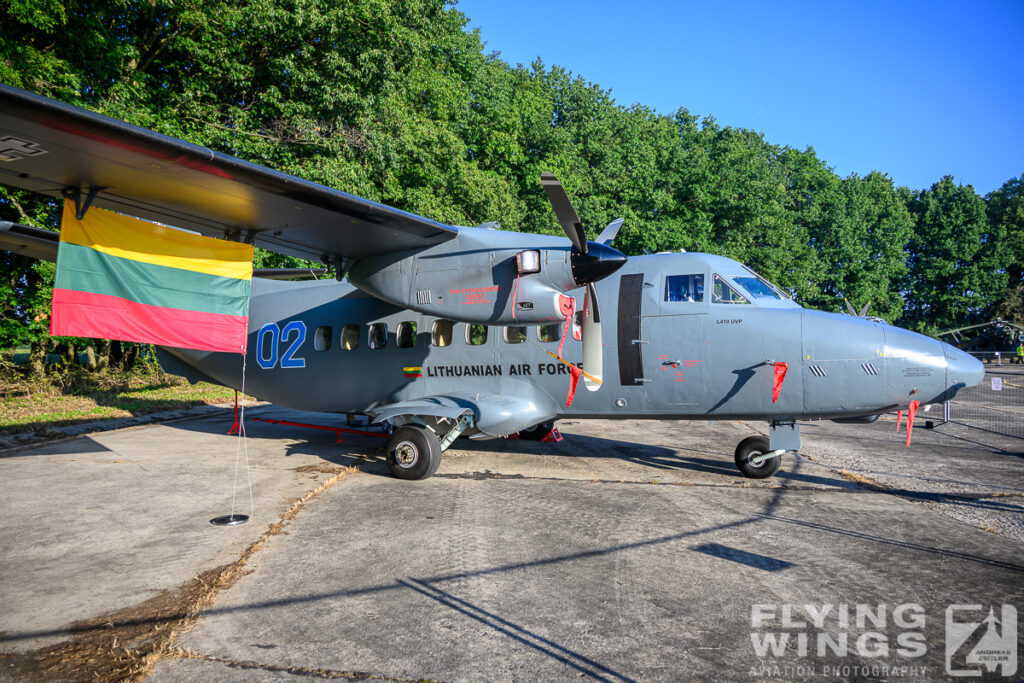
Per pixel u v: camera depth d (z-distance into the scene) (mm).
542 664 3150
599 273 6582
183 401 16594
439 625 3592
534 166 26500
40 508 6066
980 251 59156
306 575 4355
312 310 10062
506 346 8352
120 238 6043
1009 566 4621
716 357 7363
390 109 17656
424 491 6914
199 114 15711
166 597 3953
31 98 4250
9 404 14055
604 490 6980
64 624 3572
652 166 30484
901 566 4605
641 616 3730
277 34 15828
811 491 7031
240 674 3027
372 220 6789
